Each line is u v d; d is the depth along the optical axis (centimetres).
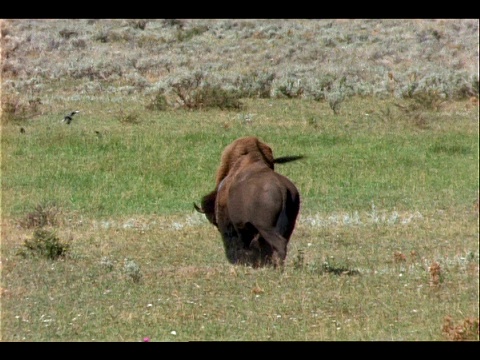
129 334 3531
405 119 10469
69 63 14938
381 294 4153
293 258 4956
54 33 17662
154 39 17712
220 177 4816
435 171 8100
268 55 16325
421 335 3506
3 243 5391
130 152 8631
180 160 8350
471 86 12775
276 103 11700
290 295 4078
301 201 6962
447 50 16812
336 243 5509
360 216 6381
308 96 12088
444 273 4600
